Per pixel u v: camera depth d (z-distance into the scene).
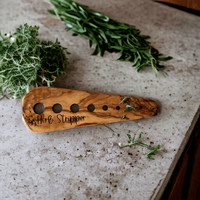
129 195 0.16
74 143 0.19
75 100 0.18
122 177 0.17
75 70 0.23
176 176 0.19
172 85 0.22
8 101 0.21
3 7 0.30
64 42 0.26
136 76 0.23
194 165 0.20
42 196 0.16
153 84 0.22
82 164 0.18
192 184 0.19
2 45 0.19
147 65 0.23
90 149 0.18
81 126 0.18
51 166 0.17
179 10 0.30
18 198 0.16
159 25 0.28
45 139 0.19
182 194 0.19
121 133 0.19
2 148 0.18
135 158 0.18
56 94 0.18
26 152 0.18
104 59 0.24
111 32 0.24
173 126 0.19
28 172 0.17
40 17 0.28
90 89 0.22
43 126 0.17
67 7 0.28
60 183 0.17
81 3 0.30
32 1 0.31
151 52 0.24
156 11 0.30
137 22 0.28
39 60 0.19
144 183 0.17
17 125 0.20
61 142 0.19
